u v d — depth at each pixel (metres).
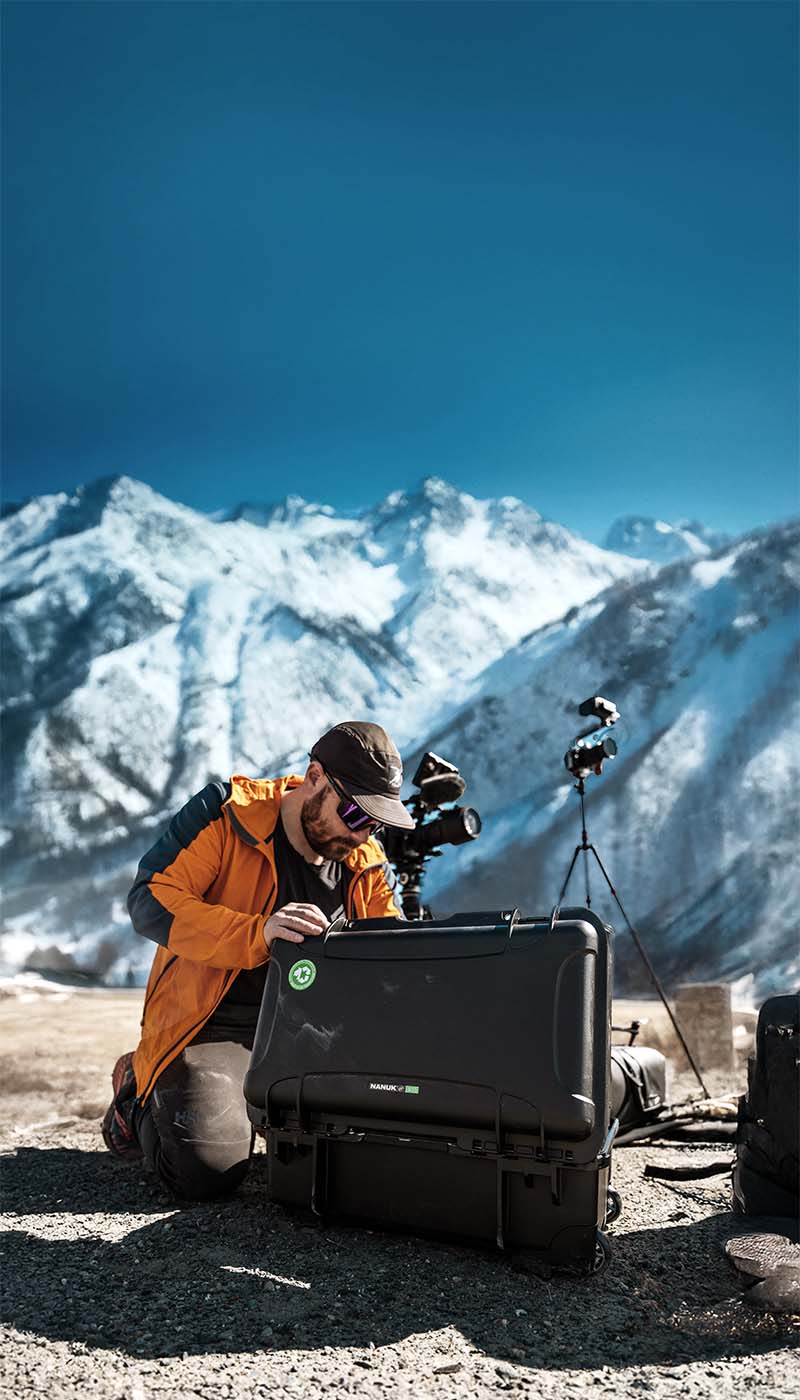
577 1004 1.59
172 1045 2.10
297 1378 1.31
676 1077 3.87
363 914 2.32
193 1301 1.54
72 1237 1.85
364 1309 1.52
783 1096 1.88
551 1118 1.57
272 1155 1.90
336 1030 1.78
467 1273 1.65
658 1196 2.15
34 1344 1.41
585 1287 1.60
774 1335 1.44
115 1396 1.26
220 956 1.97
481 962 1.67
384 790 2.12
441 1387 1.28
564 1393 1.27
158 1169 2.11
